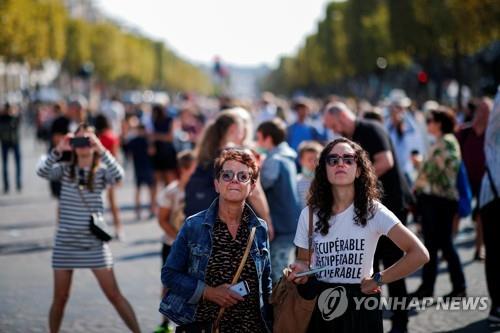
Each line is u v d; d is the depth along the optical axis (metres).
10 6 99.44
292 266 10.98
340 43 169.38
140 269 24.22
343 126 17.06
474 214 24.80
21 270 24.08
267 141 17.05
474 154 23.83
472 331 17.06
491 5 67.88
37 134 78.88
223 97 36.91
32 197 43.69
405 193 17.34
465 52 85.31
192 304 10.69
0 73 153.50
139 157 35.38
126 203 41.88
